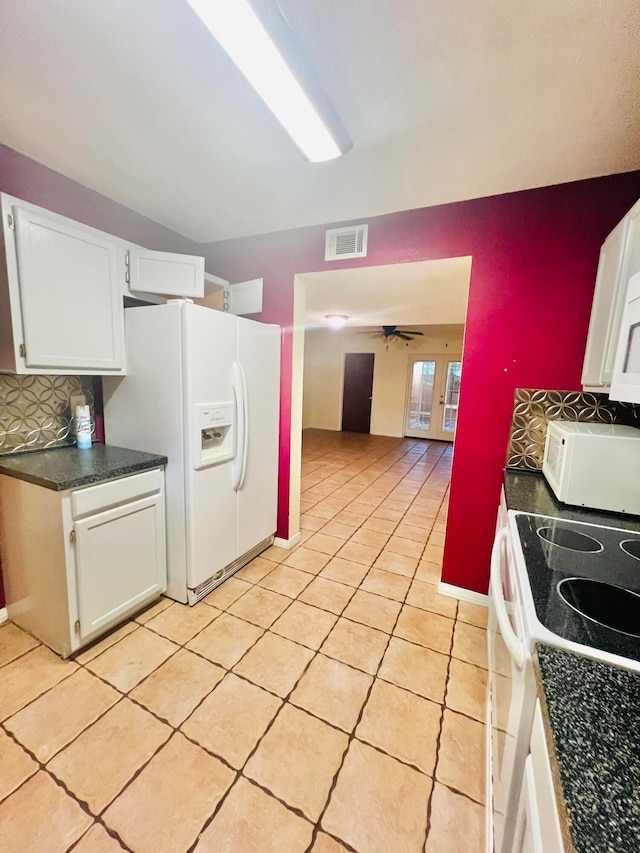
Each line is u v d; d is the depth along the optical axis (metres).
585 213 1.76
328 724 1.39
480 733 1.37
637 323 1.04
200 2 0.88
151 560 1.96
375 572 2.49
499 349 1.99
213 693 1.50
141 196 2.03
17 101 1.32
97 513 1.67
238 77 1.20
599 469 1.44
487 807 1.09
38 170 1.74
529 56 1.07
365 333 8.09
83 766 1.21
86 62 1.15
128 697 1.47
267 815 1.10
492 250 1.94
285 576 2.40
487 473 2.09
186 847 1.02
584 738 0.51
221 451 2.16
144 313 1.92
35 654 1.67
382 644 1.81
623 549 1.13
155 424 1.97
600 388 1.56
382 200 2.00
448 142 1.49
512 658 0.89
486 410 2.05
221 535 2.19
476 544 2.16
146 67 1.17
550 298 1.86
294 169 1.73
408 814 1.11
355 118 1.36
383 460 5.87
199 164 1.71
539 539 1.20
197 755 1.26
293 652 1.74
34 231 1.55
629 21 0.95
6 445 1.84
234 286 2.65
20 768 1.20
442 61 1.10
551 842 0.46
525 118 1.34
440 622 1.99
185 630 1.87
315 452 6.37
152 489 1.91
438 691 1.55
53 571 1.60
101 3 0.96
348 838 1.05
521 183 1.79
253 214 2.22
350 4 0.94
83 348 1.79
